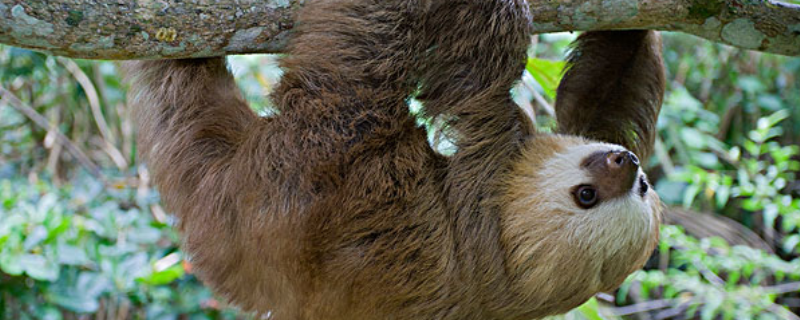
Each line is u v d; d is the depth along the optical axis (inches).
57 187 444.5
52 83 454.3
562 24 208.4
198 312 398.9
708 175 390.3
